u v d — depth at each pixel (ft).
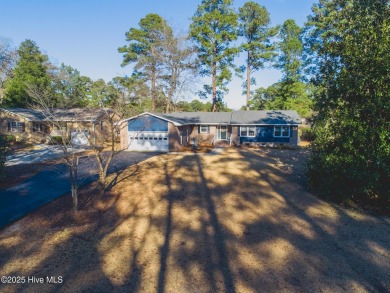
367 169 33.04
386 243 26.00
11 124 96.58
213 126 99.96
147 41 127.13
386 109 31.91
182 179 48.29
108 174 51.52
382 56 32.50
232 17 118.73
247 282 20.12
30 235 27.17
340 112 36.65
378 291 19.06
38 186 43.04
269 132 93.15
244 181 47.21
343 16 43.45
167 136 82.07
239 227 29.53
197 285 19.79
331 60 41.37
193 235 27.68
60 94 89.81
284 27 135.13
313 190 41.78
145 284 19.92
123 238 27.04
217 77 123.54
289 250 24.72
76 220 30.86
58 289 19.25
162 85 135.54
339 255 23.85
